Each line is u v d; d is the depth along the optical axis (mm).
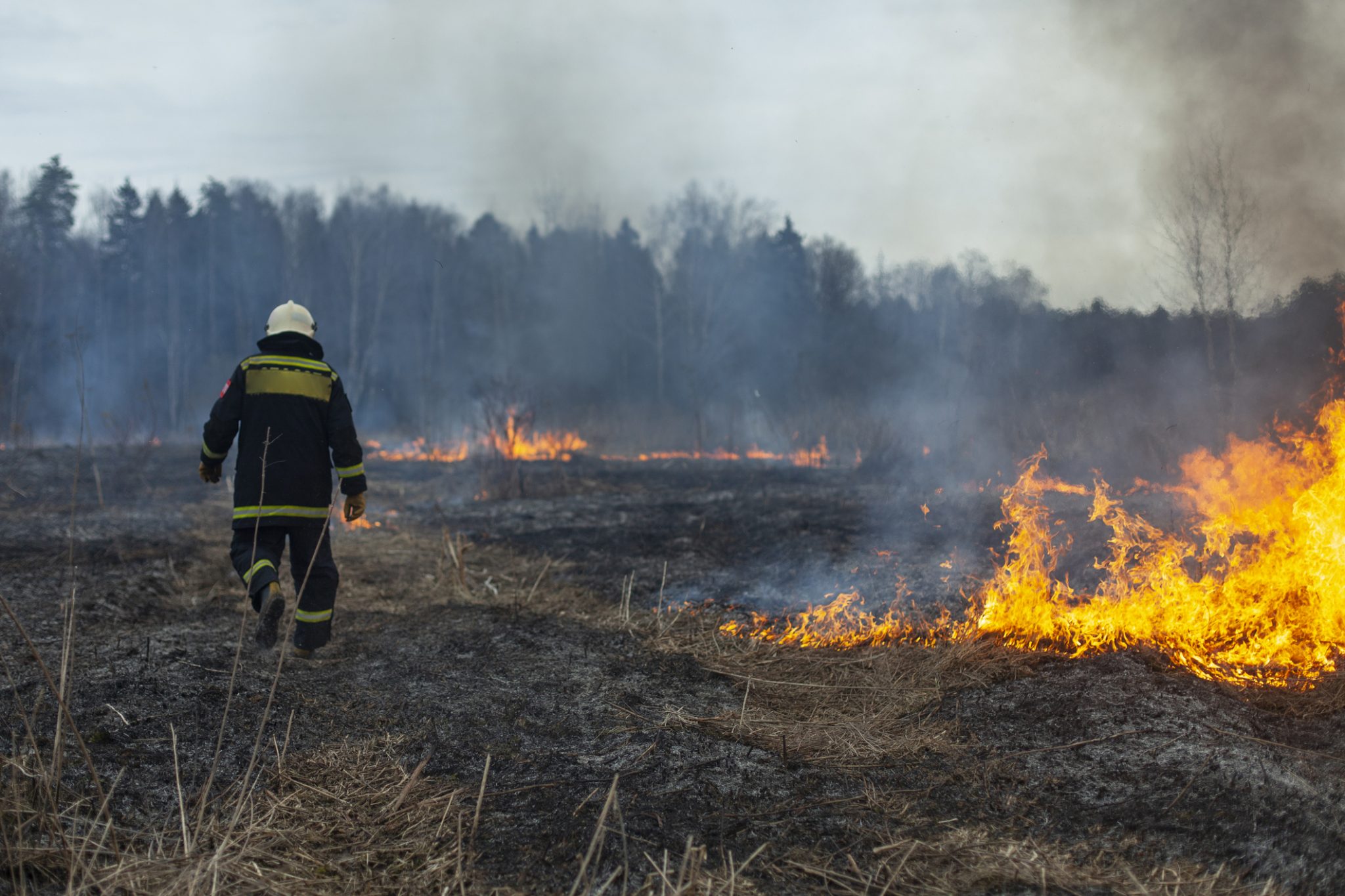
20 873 2166
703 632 4699
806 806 2719
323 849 2482
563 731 3346
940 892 2227
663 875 2254
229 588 5699
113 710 3250
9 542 6844
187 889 2215
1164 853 2379
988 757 3025
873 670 3992
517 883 2305
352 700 3615
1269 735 2949
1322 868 2205
